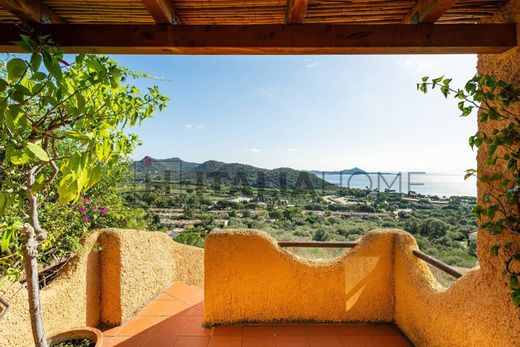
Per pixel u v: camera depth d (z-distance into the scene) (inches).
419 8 60.9
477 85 65.2
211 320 116.9
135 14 66.7
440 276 116.3
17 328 88.3
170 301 144.3
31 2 58.4
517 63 60.2
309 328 114.3
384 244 119.1
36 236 65.0
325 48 62.0
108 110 65.1
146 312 132.1
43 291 100.7
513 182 60.0
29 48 45.1
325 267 117.8
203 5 63.2
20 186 57.8
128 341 108.6
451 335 82.6
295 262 117.7
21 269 85.9
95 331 88.4
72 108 50.3
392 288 118.6
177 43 61.4
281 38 61.5
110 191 158.6
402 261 112.3
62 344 87.1
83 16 67.1
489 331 68.2
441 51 63.7
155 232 156.6
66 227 115.8
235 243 117.3
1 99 42.1
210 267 116.8
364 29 61.6
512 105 61.1
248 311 117.5
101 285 123.1
